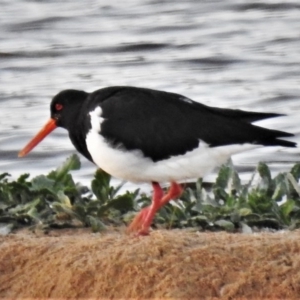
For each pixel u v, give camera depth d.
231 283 10.15
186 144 11.36
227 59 25.45
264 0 30.52
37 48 26.48
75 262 10.66
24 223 12.52
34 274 10.80
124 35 27.56
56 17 29.05
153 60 25.58
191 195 13.22
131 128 11.41
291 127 20.64
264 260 10.41
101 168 12.24
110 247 10.85
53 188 13.09
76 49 26.56
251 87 23.44
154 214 11.82
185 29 28.05
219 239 10.99
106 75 24.36
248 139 11.38
